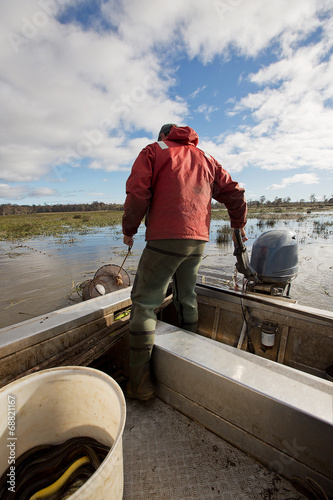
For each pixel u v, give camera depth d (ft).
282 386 4.03
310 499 3.75
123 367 6.64
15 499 3.48
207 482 4.05
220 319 7.51
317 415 3.46
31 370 4.56
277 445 3.93
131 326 5.39
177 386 5.16
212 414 4.71
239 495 3.86
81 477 3.75
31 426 3.90
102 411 3.91
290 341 6.17
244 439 4.34
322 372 5.73
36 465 3.80
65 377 4.00
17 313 15.94
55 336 5.01
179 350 5.16
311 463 3.62
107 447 3.95
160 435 4.85
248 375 4.33
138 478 4.13
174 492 3.93
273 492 3.86
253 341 6.81
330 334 5.55
